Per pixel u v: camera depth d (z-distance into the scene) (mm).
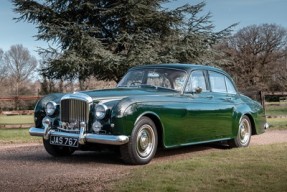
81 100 6059
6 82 62281
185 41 22750
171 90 6828
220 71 8047
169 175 4785
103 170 5652
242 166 5203
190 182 4438
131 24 23547
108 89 6641
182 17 23484
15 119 20844
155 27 23969
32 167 5969
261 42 54969
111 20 23547
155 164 5684
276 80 53312
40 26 21391
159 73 7117
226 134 7699
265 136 10898
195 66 7402
